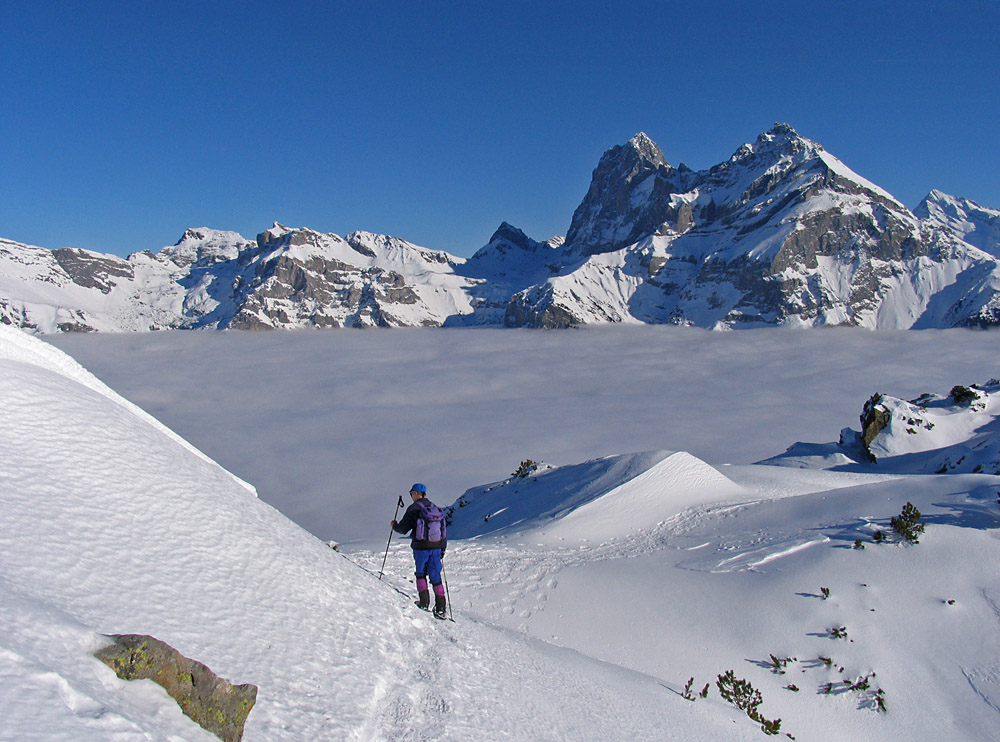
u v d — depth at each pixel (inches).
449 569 733.3
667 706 409.7
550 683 353.4
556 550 844.0
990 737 464.8
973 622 549.0
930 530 656.4
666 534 914.1
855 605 587.5
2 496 213.0
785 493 1198.3
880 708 496.7
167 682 174.7
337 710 230.4
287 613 265.6
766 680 522.3
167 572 236.1
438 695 276.4
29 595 178.5
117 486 257.4
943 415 2194.9
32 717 132.9
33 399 266.4
